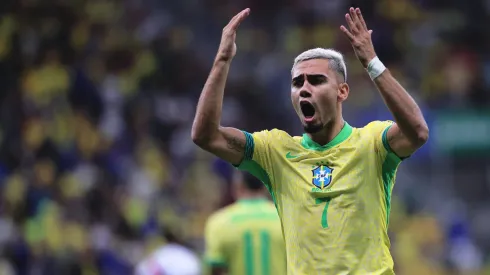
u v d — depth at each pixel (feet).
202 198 185.98
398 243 191.31
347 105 211.00
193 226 175.94
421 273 188.03
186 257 111.45
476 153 219.00
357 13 58.75
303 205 59.06
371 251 57.88
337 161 59.26
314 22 251.60
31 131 187.52
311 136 60.85
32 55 211.61
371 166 58.85
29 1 224.12
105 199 170.09
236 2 254.06
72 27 225.35
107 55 221.25
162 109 207.10
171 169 192.54
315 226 58.49
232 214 91.76
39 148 175.42
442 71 241.76
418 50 248.11
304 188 59.21
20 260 153.89
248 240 90.89
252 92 218.79
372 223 58.23
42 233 158.51
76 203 167.02
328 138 60.44
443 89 235.40
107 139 191.21
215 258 91.71
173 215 176.86
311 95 59.36
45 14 223.30
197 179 190.60
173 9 247.29
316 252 58.23
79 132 191.52
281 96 224.12
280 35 249.34
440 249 193.98
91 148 186.91
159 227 164.96
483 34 259.39
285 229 60.03
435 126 217.77
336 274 57.62
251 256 90.79
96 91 200.85
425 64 244.63
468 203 212.43
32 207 161.27
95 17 232.32
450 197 210.79
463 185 214.48
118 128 196.13
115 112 200.64
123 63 220.43
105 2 237.04
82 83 199.52
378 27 248.73
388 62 240.94
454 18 261.85
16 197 165.07
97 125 195.72
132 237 166.30
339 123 60.80
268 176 61.36
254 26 251.60
